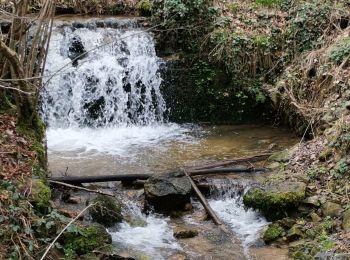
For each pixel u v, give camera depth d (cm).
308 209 561
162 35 948
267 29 955
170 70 926
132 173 666
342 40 838
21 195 466
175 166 702
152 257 491
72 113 880
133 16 1035
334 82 775
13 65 507
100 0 1053
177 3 927
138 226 555
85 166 696
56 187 590
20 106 557
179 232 535
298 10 944
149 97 921
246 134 859
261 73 930
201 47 937
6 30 707
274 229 534
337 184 590
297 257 486
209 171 654
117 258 469
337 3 929
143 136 854
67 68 845
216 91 927
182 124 927
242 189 621
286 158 692
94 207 541
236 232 550
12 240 423
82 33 921
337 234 507
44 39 548
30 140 557
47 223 448
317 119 773
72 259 450
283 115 882
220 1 1017
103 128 890
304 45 912
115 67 900
